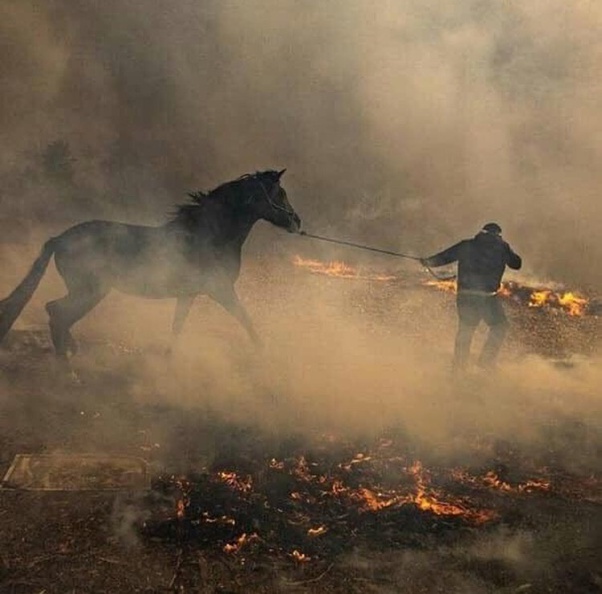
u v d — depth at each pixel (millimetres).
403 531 4594
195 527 4496
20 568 3982
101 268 7410
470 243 8094
